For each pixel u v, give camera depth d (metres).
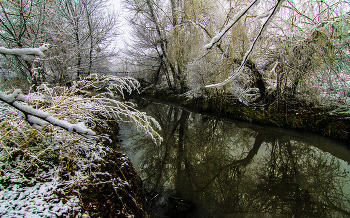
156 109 10.98
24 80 4.67
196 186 3.77
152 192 3.42
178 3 9.95
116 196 2.26
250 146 5.84
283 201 3.43
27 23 4.29
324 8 5.50
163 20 11.25
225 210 3.13
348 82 5.96
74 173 2.26
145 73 16.50
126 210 2.19
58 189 1.96
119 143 5.24
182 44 10.20
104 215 1.92
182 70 11.34
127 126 6.77
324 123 5.98
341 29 5.03
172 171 4.31
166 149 5.39
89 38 7.18
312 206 3.30
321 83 6.30
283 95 7.43
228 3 6.73
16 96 1.05
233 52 6.30
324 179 4.14
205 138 6.41
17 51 1.07
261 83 7.86
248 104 8.36
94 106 2.50
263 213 3.10
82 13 6.72
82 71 7.01
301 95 6.92
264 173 4.39
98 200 2.06
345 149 5.16
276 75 6.75
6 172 2.03
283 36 6.09
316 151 5.32
